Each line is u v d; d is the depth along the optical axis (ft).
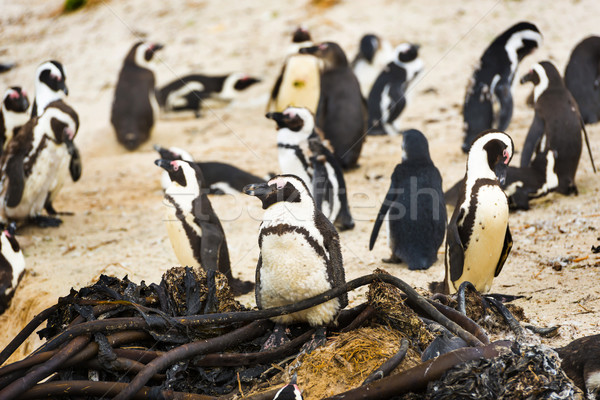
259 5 118.52
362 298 36.73
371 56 82.33
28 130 51.19
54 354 25.31
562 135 48.62
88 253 47.39
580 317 31.01
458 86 83.10
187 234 38.83
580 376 24.77
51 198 55.01
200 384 26.58
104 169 69.26
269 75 92.43
